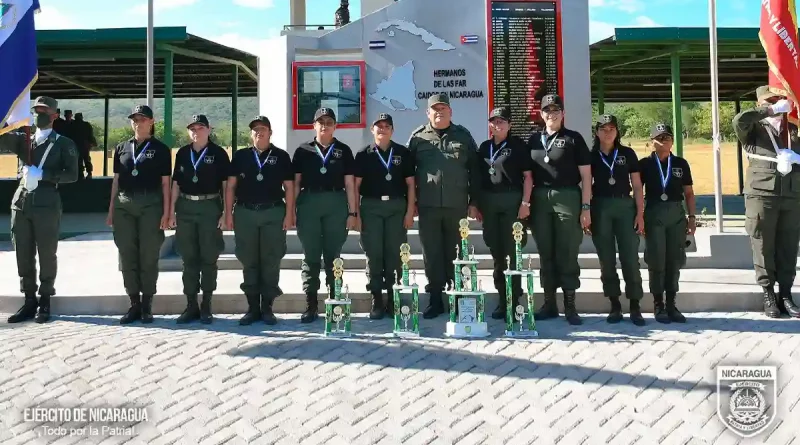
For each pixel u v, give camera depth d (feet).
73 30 38.24
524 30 26.08
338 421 10.44
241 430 10.14
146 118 16.62
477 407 10.98
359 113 26.27
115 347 14.30
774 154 16.84
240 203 16.51
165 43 40.14
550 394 11.51
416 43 26.50
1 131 16.69
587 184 16.25
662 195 16.34
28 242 17.04
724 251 22.07
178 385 12.03
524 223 17.11
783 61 17.30
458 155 16.99
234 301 18.17
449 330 15.26
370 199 17.08
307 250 16.97
